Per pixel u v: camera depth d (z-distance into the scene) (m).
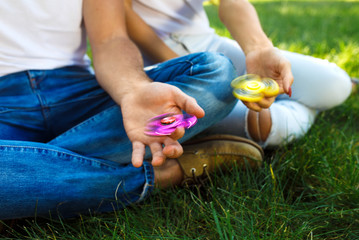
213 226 1.24
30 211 1.19
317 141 1.72
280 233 1.20
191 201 1.43
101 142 1.35
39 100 1.46
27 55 1.43
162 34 1.91
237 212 1.28
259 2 6.59
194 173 1.47
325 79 1.79
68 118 1.54
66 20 1.45
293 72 1.83
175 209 1.37
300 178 1.53
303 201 1.45
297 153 1.62
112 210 1.37
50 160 1.21
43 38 1.45
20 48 1.41
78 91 1.53
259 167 1.57
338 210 1.35
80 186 1.24
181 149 1.08
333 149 1.67
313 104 1.86
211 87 1.33
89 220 1.30
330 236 1.25
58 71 1.50
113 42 1.42
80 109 1.55
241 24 1.61
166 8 1.86
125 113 1.19
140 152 1.09
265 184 1.41
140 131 1.14
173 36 1.90
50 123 1.51
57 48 1.49
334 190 1.42
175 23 1.90
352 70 2.75
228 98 1.38
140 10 1.87
